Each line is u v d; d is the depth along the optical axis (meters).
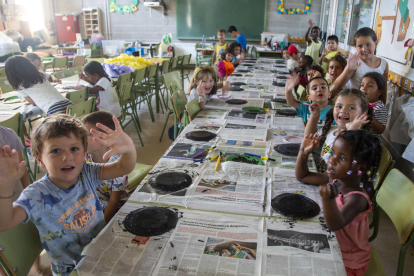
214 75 2.80
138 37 9.12
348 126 1.57
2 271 1.37
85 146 1.04
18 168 0.82
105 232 1.00
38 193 0.98
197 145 1.75
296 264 0.88
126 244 0.95
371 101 2.13
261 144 1.77
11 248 1.02
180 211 1.12
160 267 0.86
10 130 1.58
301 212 1.11
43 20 8.95
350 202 1.09
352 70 2.52
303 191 1.28
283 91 3.17
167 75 3.75
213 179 1.36
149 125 4.27
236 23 8.46
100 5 8.98
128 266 0.86
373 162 1.11
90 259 0.89
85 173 1.11
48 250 1.07
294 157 1.60
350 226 1.14
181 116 2.86
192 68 9.08
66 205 1.04
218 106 2.58
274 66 4.89
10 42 6.06
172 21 8.82
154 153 3.38
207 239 0.98
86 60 5.20
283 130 2.02
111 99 3.31
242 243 0.96
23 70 2.46
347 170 1.12
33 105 2.71
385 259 1.82
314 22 8.15
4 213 0.84
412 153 2.13
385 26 3.28
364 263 1.17
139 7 8.84
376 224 1.48
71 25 8.90
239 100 2.76
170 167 1.47
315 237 1.00
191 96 2.76
